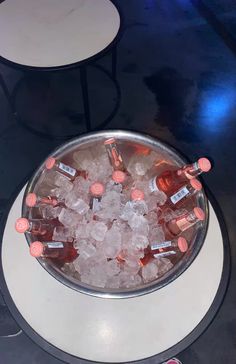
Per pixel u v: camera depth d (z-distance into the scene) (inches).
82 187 40.1
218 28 96.7
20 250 39.9
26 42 59.3
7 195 70.8
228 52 92.5
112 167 41.1
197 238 35.4
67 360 35.2
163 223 39.5
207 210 37.2
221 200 71.3
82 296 37.4
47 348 35.4
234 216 69.6
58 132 78.7
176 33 95.5
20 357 56.8
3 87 76.0
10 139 77.9
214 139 78.8
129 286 35.6
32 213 37.1
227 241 40.7
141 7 100.2
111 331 36.2
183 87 86.4
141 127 80.1
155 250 36.8
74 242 38.2
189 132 79.5
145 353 35.5
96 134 39.6
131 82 86.6
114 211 38.8
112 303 37.1
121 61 90.0
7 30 61.1
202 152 77.0
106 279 37.0
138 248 37.1
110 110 82.1
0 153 76.1
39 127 79.5
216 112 82.7
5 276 38.4
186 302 37.2
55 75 86.1
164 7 100.3
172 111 82.5
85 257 37.2
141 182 41.0
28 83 85.7
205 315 36.7
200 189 36.3
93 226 37.8
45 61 56.7
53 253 35.4
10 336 57.9
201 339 58.9
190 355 57.8
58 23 61.9
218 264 39.3
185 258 34.4
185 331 36.1
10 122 80.2
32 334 35.8
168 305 37.1
